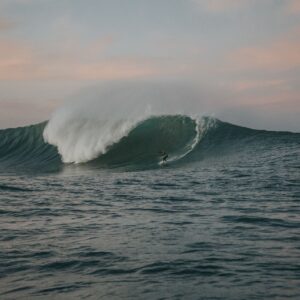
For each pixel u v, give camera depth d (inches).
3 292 194.2
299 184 633.6
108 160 1253.1
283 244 284.0
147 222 377.1
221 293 185.3
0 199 536.7
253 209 437.7
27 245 290.4
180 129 1305.4
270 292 185.6
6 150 1569.9
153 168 1034.7
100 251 269.9
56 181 797.9
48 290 195.5
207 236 313.1
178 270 223.9
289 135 1244.5
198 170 898.1
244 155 1063.6
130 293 188.5
